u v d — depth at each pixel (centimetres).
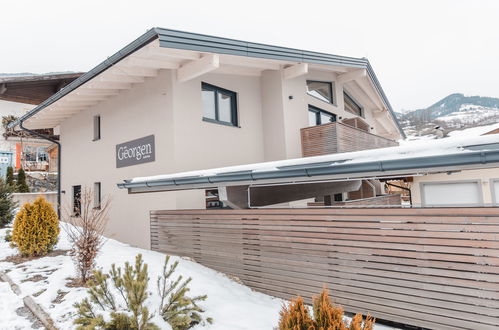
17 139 2147
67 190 1255
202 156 866
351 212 453
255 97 1056
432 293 385
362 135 1109
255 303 484
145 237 878
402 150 418
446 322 374
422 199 1318
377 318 438
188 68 795
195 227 650
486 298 352
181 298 392
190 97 855
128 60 733
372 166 429
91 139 1127
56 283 512
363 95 1642
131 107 952
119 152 990
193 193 837
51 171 2358
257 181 526
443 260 380
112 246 741
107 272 542
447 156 378
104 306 398
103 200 1038
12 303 464
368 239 436
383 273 421
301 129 1021
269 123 1052
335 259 465
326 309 306
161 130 843
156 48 690
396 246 412
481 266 356
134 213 920
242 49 786
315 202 1042
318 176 478
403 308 404
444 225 380
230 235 592
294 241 508
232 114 1002
